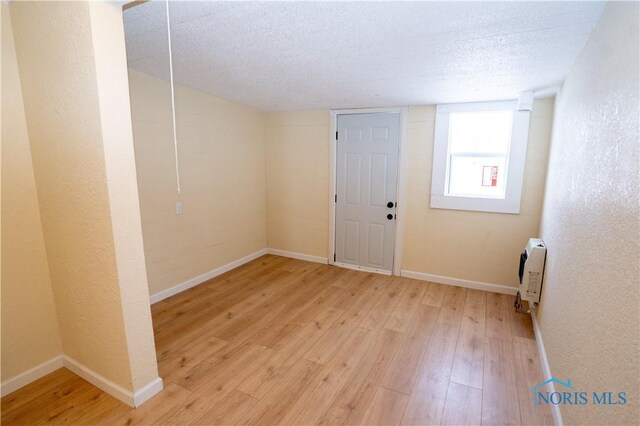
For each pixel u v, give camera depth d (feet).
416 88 9.57
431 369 7.09
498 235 11.23
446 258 12.12
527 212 10.77
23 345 6.30
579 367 4.74
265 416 5.75
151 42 6.54
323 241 14.46
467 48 6.47
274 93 10.91
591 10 4.88
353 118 13.11
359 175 13.32
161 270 10.49
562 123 8.03
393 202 12.82
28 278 6.27
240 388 6.46
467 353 7.70
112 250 5.34
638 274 3.14
